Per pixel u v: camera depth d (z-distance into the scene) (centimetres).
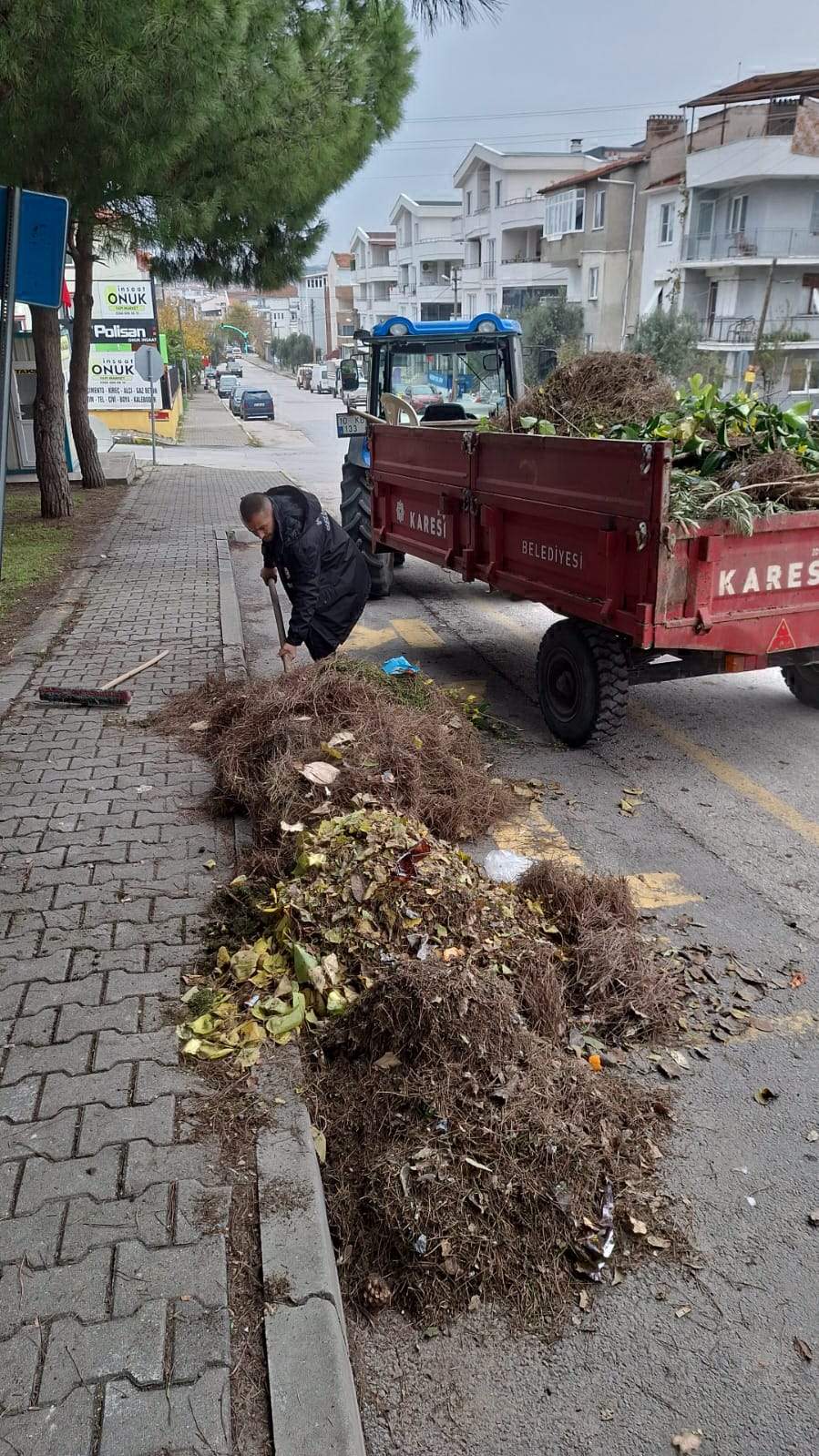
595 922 397
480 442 642
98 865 425
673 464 551
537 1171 274
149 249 1485
